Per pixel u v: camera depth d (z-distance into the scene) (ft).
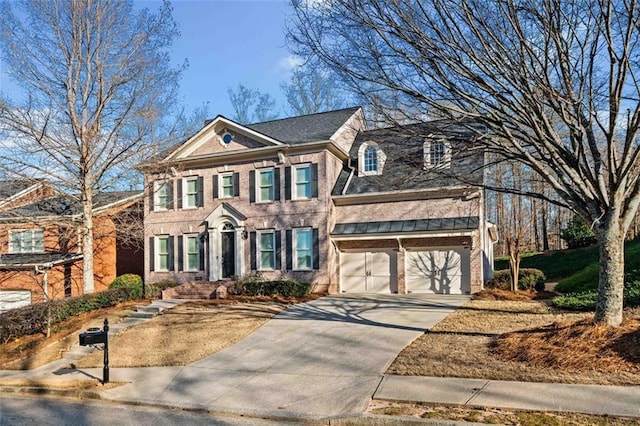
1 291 78.02
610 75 26.43
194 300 66.18
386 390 25.76
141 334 48.26
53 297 70.79
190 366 35.88
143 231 76.54
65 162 66.08
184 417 25.27
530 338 31.01
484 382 25.57
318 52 30.99
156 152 69.77
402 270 66.33
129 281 77.87
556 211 131.13
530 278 60.49
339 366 32.04
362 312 50.42
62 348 48.03
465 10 27.04
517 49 28.22
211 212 76.43
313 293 67.05
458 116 31.30
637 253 57.77
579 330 29.48
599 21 26.35
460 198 64.23
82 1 64.85
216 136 77.30
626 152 27.48
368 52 29.99
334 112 82.58
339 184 72.38
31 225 81.00
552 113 34.68
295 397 26.76
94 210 79.15
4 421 26.66
